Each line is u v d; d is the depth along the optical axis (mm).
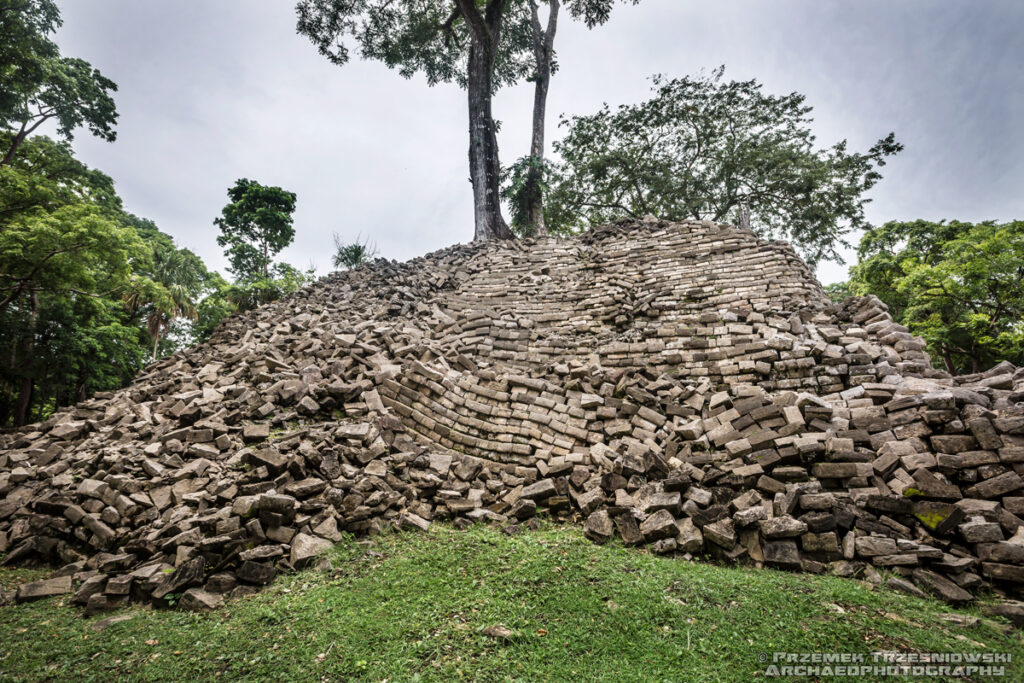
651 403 8430
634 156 27844
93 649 4195
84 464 7816
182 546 5453
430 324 13883
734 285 12039
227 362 11711
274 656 3922
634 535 5859
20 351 21516
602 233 17156
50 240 15914
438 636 4070
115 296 28172
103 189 25656
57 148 22688
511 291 15266
